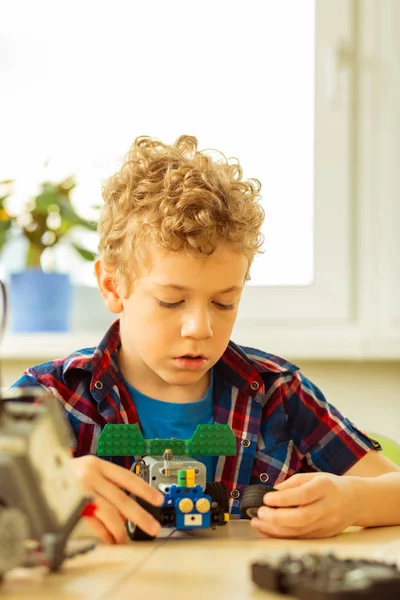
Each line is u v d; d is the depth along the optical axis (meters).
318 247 1.74
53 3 1.77
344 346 1.58
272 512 0.70
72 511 0.54
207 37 1.79
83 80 1.78
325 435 1.09
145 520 0.66
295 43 1.77
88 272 1.75
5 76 1.77
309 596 0.45
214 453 0.79
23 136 1.77
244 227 0.91
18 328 1.62
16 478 0.49
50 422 0.52
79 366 1.02
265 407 1.10
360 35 1.74
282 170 1.78
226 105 1.78
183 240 0.85
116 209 0.99
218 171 1.00
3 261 1.75
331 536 0.72
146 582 0.52
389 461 1.09
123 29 1.78
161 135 1.78
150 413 1.06
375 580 0.44
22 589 0.49
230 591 0.49
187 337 0.87
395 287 1.69
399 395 1.63
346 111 1.74
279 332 1.66
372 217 1.72
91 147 1.77
